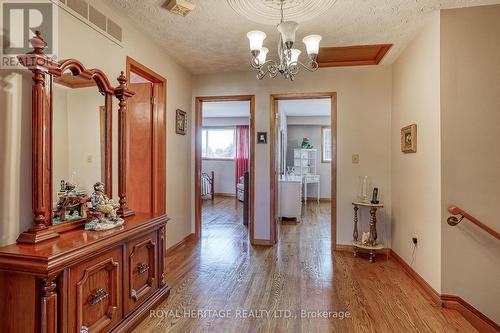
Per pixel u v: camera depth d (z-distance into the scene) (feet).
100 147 7.10
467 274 7.63
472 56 7.66
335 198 12.46
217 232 15.20
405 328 6.69
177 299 7.95
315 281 9.24
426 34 8.68
